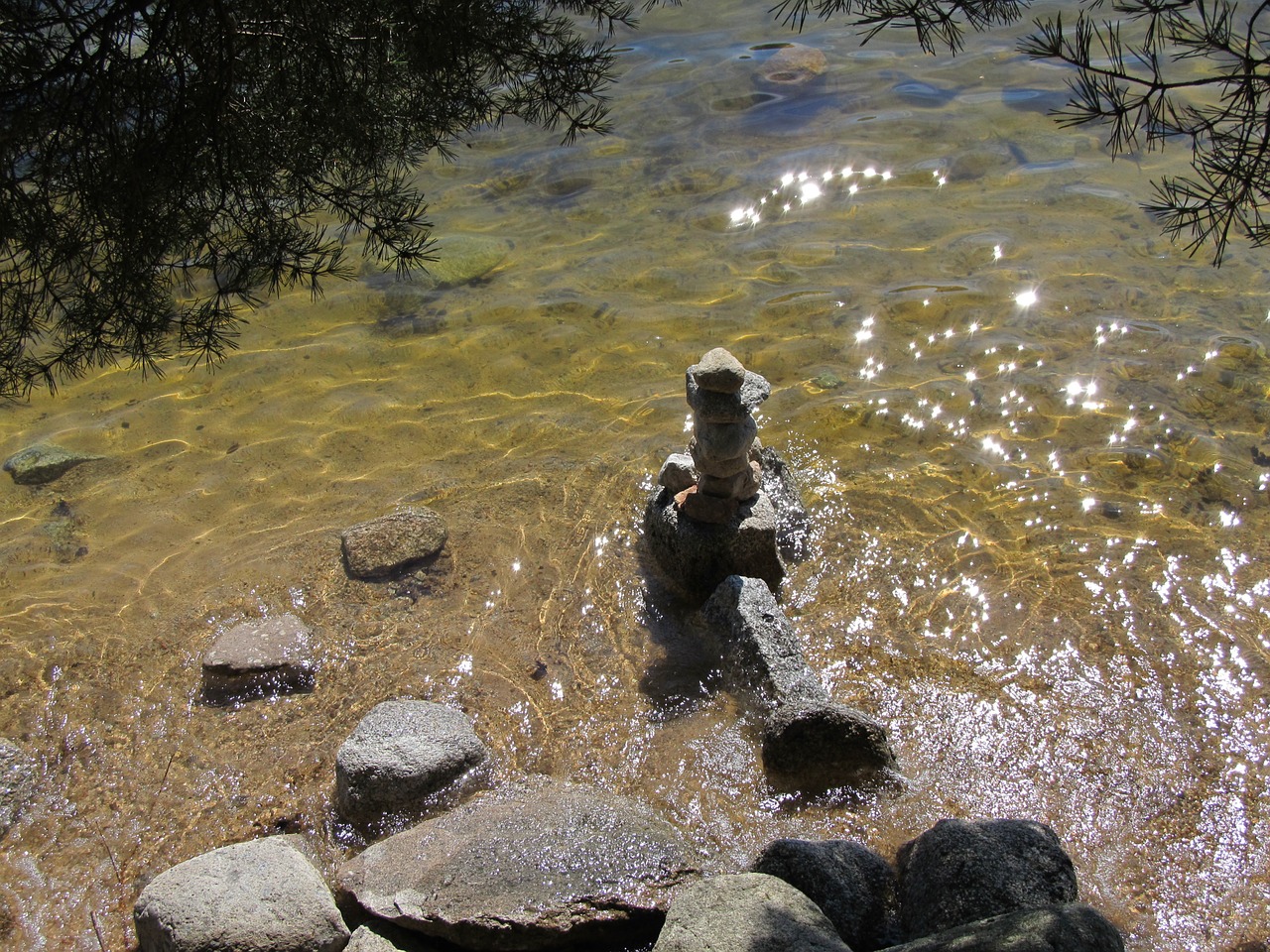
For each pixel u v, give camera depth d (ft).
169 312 18.92
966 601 19.71
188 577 21.42
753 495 19.99
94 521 23.09
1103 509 21.59
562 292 29.89
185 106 17.17
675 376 26.45
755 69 40.63
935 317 27.73
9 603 21.01
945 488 22.41
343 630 19.88
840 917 13.79
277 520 22.81
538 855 14.61
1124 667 18.20
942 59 40.37
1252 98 13.20
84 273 18.31
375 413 25.86
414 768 16.19
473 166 36.50
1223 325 26.58
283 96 18.16
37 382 26.76
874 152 35.27
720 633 18.66
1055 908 12.31
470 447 24.56
